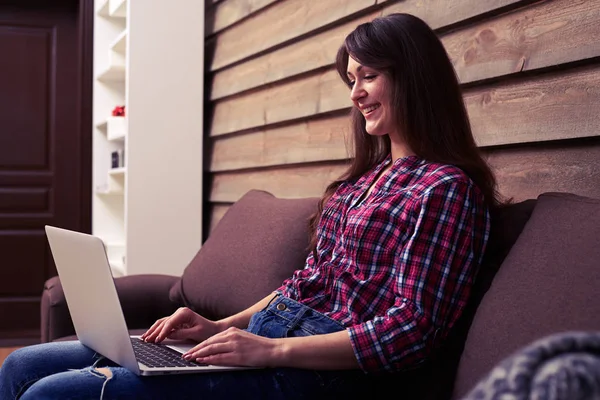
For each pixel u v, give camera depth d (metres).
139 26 3.82
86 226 4.90
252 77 3.44
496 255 1.58
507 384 0.65
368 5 2.52
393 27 1.67
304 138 2.98
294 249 2.27
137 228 3.80
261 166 3.35
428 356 1.52
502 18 1.95
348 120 2.68
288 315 1.63
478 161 1.68
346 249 1.66
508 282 1.35
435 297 1.49
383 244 1.58
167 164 3.85
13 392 1.63
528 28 1.85
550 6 1.79
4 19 5.18
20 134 5.20
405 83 1.66
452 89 1.69
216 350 1.46
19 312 5.16
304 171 3.00
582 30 1.69
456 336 1.54
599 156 1.66
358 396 1.55
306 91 2.96
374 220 1.59
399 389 1.61
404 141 1.71
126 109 3.81
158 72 3.85
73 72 5.29
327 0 2.81
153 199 3.83
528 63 1.83
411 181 1.62
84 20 4.82
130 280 2.77
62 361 1.67
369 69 1.69
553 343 0.68
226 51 3.77
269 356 1.46
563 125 1.74
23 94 5.21
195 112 3.89
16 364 1.66
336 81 2.74
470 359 1.33
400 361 1.46
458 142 1.66
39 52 5.24
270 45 3.25
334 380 1.51
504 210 1.62
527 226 1.44
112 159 4.53
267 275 2.27
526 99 1.86
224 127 3.77
